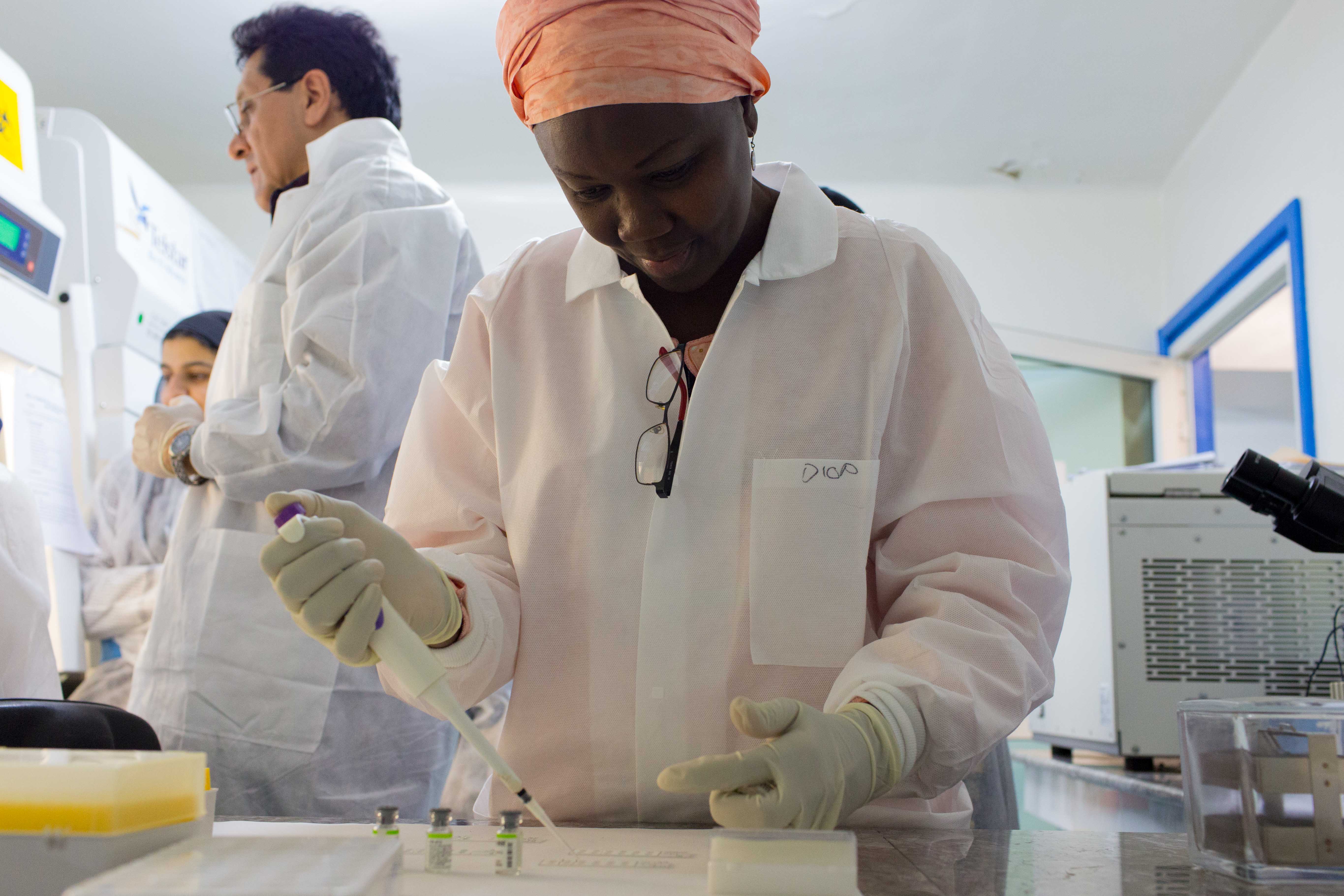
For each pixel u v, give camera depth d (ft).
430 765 5.03
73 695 7.09
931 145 13.24
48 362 7.42
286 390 4.89
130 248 8.79
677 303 3.33
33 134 7.39
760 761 2.21
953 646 2.73
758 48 11.35
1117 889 1.91
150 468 5.47
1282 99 10.39
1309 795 2.00
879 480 3.18
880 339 3.17
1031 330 13.96
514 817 2.02
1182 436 13.46
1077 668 6.90
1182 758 2.25
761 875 1.79
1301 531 3.51
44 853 1.66
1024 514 3.07
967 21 10.82
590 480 3.22
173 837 1.83
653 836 2.50
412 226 5.17
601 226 2.82
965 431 3.05
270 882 1.47
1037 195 14.25
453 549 3.45
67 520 7.40
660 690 3.04
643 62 2.51
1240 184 11.40
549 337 3.42
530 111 2.71
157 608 5.20
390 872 1.69
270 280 5.37
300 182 6.13
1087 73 11.59
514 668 3.25
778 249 3.22
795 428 3.15
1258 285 11.05
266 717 4.77
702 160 2.67
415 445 3.57
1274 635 6.35
